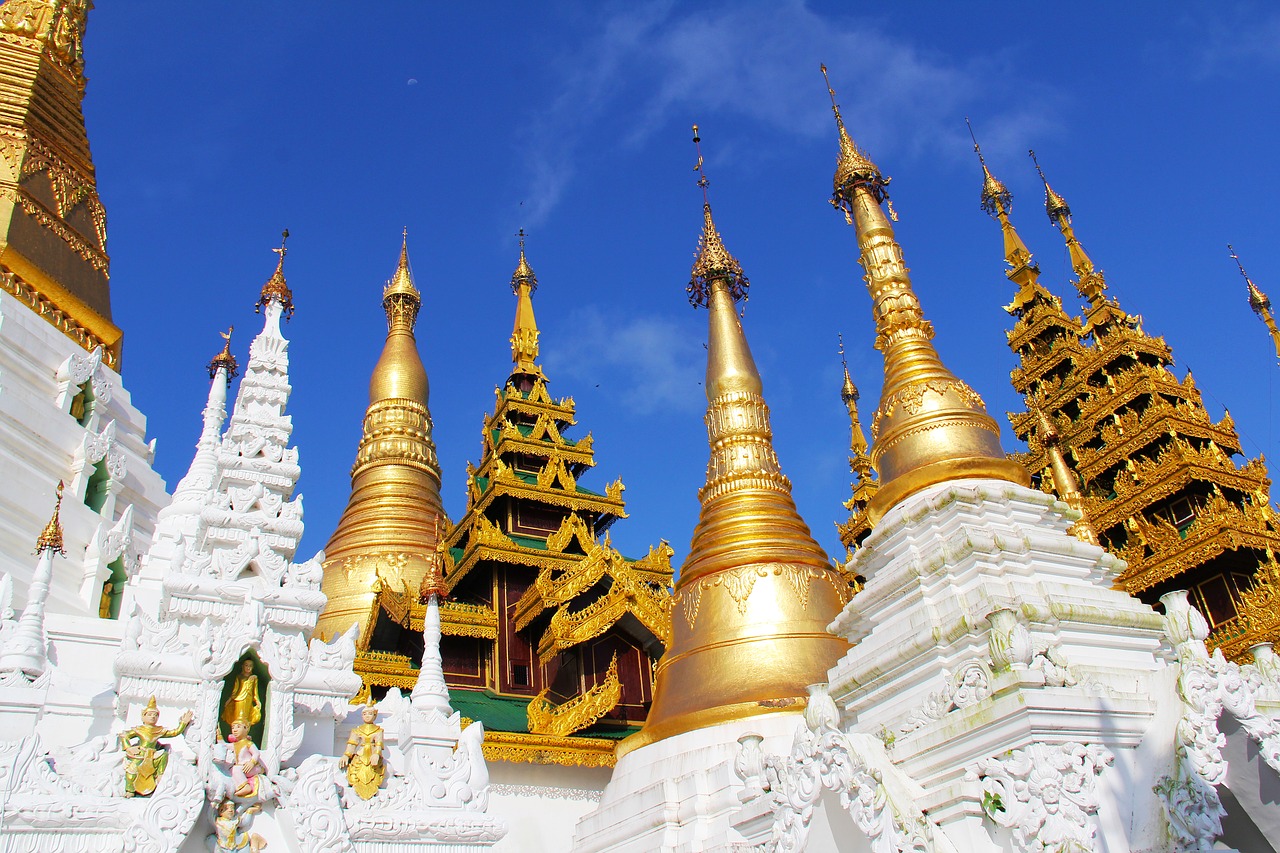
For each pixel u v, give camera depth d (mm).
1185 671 11078
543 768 27234
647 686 32125
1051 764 10875
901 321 21875
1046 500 18438
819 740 11461
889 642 17297
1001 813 10875
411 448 39594
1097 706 11578
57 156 26938
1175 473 34219
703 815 19547
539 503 37969
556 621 31047
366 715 15219
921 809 10875
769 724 20812
